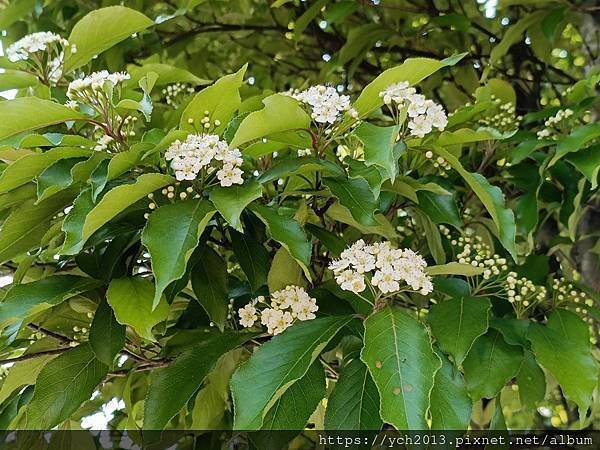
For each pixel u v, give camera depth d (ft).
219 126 8.73
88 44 10.53
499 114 11.78
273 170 8.17
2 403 10.00
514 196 13.17
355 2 14.62
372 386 8.02
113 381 10.60
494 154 12.41
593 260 13.24
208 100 8.38
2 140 8.25
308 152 8.53
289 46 18.57
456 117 10.50
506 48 14.24
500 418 9.54
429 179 10.27
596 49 14.66
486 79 14.83
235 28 17.69
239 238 8.61
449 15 14.37
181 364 8.22
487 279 9.65
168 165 8.44
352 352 8.54
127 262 8.66
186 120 8.54
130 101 8.16
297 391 7.91
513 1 14.01
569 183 11.41
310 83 17.87
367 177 8.00
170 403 7.94
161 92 15.51
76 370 8.44
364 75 17.84
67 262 9.19
